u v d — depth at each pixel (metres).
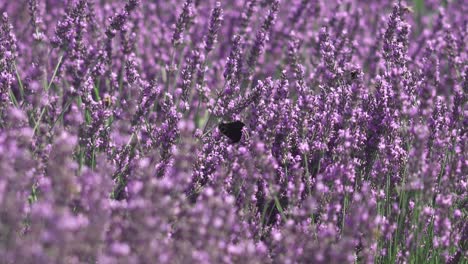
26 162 1.84
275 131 1.98
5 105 1.99
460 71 2.11
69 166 1.78
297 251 1.86
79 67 2.00
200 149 2.03
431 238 1.97
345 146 1.94
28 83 2.03
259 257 1.86
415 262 1.94
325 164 2.01
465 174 1.96
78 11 2.09
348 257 1.82
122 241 1.79
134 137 2.04
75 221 1.58
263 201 2.00
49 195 1.76
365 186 1.90
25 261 1.60
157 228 1.75
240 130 2.01
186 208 1.84
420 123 1.99
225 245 1.83
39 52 2.12
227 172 1.92
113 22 2.10
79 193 1.81
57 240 1.52
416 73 2.16
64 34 2.09
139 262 1.70
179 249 1.81
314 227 1.91
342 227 1.93
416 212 1.92
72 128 1.95
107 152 2.00
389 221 1.92
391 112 2.01
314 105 2.06
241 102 2.06
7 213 1.80
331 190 1.94
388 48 2.11
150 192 1.79
